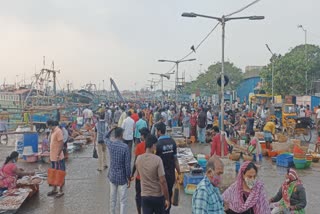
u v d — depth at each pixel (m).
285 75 46.69
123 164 7.94
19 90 43.06
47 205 9.62
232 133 21.33
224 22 14.87
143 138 8.07
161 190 6.50
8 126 23.80
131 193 10.76
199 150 19.05
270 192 11.05
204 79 70.75
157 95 88.00
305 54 53.38
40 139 21.23
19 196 9.41
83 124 27.73
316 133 26.14
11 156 10.27
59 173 10.42
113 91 81.06
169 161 7.56
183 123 22.25
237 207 4.93
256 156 16.08
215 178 4.58
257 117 27.52
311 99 40.62
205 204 4.43
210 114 23.92
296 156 14.73
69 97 49.34
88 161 16.00
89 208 9.39
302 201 6.70
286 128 24.66
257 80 62.53
